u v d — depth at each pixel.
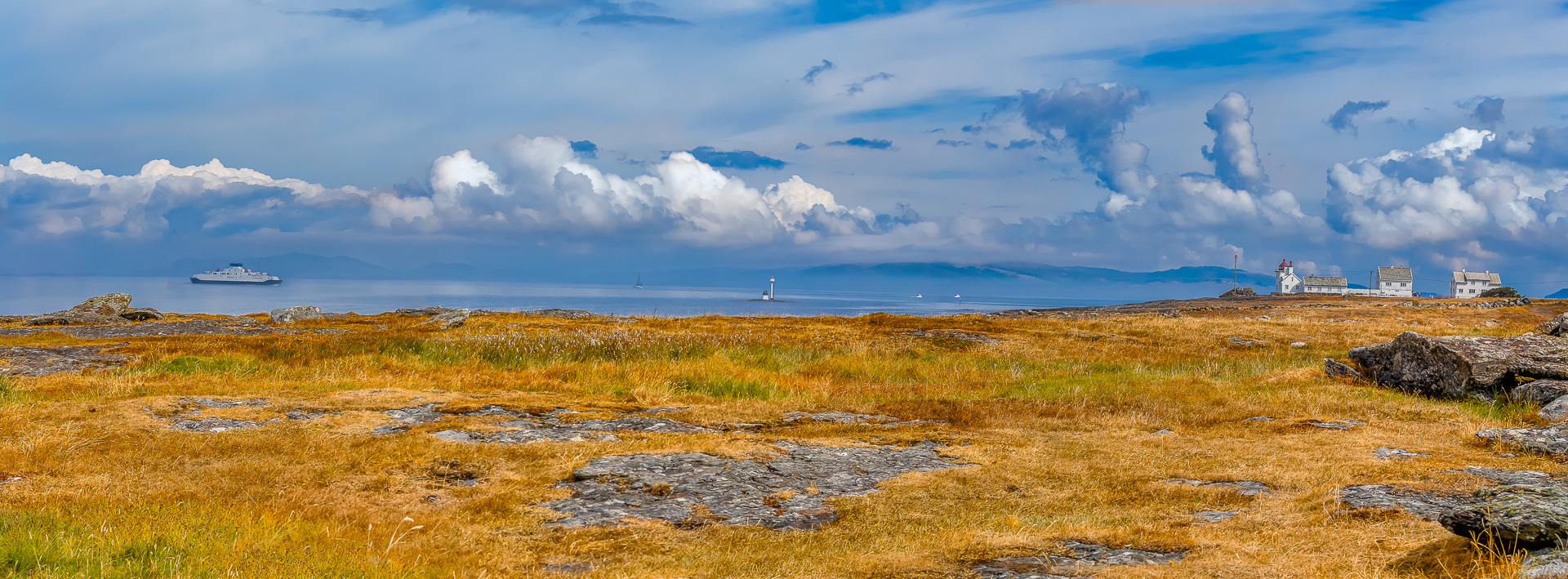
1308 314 52.00
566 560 6.62
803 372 21.59
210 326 33.38
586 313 44.09
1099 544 6.97
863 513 8.20
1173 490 9.07
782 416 14.21
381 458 9.79
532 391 16.62
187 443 10.22
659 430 12.49
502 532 7.30
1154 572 5.92
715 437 11.59
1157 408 15.12
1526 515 5.34
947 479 9.55
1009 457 10.82
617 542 7.08
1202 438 12.41
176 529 6.43
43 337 25.86
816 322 35.72
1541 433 11.34
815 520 8.02
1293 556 6.29
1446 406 15.20
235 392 14.53
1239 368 22.70
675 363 20.38
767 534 7.41
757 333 29.17
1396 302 72.38
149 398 13.45
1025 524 7.71
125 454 9.61
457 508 8.02
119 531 6.29
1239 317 46.59
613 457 10.03
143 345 22.41
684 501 8.47
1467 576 5.29
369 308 163.50
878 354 25.39
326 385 15.93
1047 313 57.31
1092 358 25.66
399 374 18.44
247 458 9.68
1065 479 9.71
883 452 11.10
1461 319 46.41
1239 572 5.87
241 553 6.01
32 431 10.41
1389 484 8.90
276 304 157.38
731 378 18.50
